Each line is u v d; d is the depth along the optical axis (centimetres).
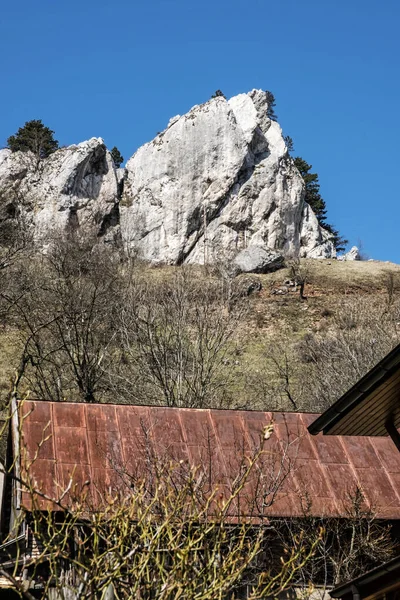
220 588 856
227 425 1823
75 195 8806
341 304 6675
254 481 1611
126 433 1752
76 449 1684
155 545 873
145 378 2967
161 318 3447
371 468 1777
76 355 3256
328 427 1185
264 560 1394
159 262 8581
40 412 1769
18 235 5169
